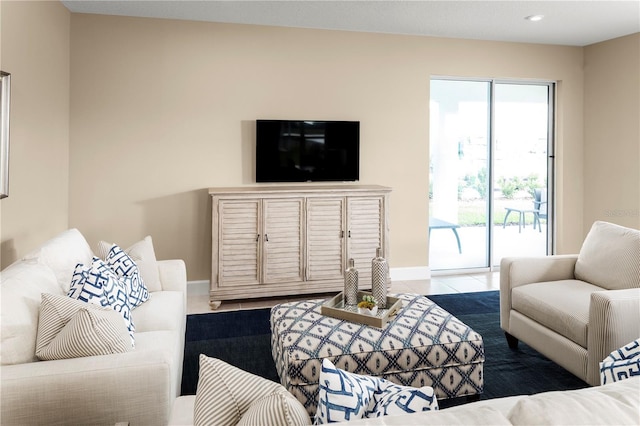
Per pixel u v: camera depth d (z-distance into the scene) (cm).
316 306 264
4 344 149
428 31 461
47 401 143
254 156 439
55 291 189
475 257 527
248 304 409
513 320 296
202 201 431
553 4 383
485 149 521
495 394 241
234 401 100
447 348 217
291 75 444
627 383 88
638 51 466
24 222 301
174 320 236
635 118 471
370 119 467
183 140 423
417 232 489
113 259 254
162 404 152
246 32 432
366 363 207
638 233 268
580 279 299
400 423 73
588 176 530
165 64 416
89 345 156
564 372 267
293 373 201
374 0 370
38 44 323
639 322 221
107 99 405
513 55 505
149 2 373
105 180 409
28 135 306
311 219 407
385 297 258
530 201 540
